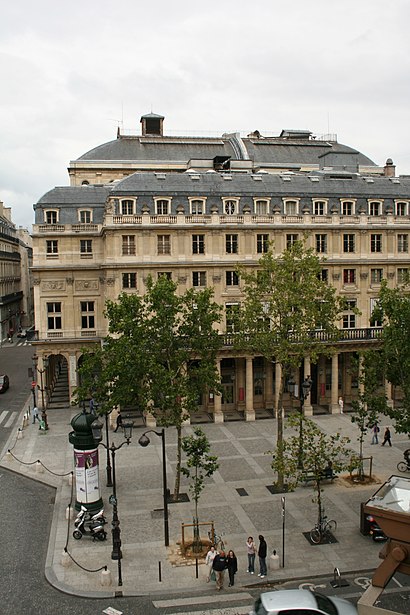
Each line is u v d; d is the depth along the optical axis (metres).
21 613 29.17
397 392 72.19
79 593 31.02
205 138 101.75
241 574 32.84
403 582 25.27
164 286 44.59
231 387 68.88
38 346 71.69
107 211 65.44
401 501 19.72
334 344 65.88
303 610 24.91
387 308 45.47
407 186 75.19
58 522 39.66
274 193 69.06
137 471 49.38
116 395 44.50
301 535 37.38
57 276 72.25
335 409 67.31
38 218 72.25
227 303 66.75
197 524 35.19
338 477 47.28
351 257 70.38
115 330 45.56
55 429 62.62
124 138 98.06
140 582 32.16
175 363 45.22
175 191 66.75
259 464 50.72
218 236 66.31
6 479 48.16
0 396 79.69
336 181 72.94
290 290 45.84
